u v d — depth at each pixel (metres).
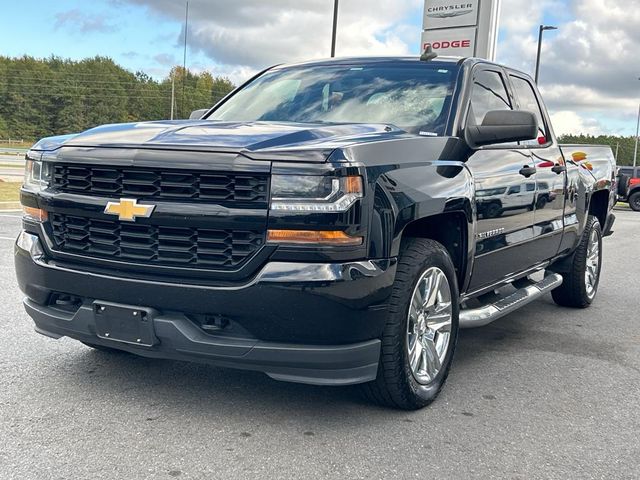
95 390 3.86
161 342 3.27
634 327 5.95
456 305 3.99
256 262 3.10
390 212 3.27
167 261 3.24
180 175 3.19
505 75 5.20
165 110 111.19
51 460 3.01
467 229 3.96
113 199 3.31
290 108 4.68
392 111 4.38
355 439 3.34
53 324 3.55
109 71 112.69
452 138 4.04
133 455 3.08
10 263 7.60
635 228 16.69
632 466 3.18
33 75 107.06
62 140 3.64
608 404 4.00
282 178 3.08
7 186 18.97
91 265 3.43
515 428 3.57
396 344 3.44
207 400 3.77
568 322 6.08
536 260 5.43
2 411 3.53
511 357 4.91
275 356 3.14
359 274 3.13
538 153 5.27
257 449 3.19
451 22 18.23
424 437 3.40
